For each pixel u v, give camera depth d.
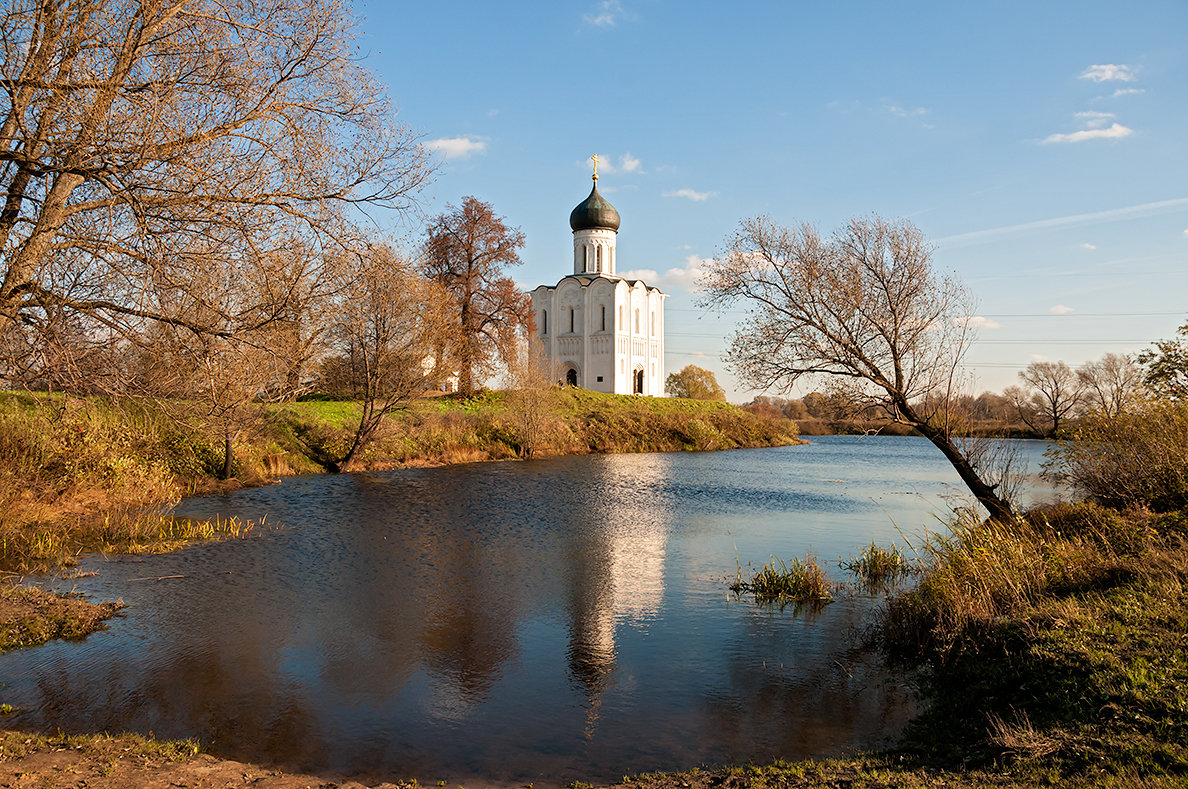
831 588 15.01
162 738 7.97
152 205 8.45
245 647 11.12
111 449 23.23
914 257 17.17
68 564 15.84
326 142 9.45
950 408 17.12
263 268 9.03
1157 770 5.48
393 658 10.80
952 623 9.95
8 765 6.80
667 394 104.25
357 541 19.44
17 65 8.12
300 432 37.78
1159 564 9.84
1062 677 7.58
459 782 7.15
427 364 36.53
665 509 26.70
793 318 17.62
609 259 85.50
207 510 23.55
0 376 9.12
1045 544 11.77
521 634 11.98
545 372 54.00
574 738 8.20
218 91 8.99
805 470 44.91
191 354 9.37
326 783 6.93
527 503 27.31
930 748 7.39
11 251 8.73
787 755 7.68
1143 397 14.16
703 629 12.30
